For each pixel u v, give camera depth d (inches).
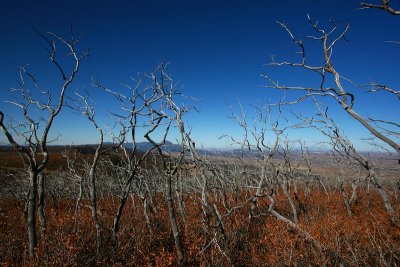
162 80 286.0
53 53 230.7
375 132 139.9
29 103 239.6
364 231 285.0
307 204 549.0
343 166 498.3
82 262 261.0
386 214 378.3
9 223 395.5
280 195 634.2
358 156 363.6
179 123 276.7
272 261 253.6
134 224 364.5
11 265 251.0
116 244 294.5
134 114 306.8
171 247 318.0
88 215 413.4
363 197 593.9
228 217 355.3
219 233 293.4
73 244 264.4
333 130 350.9
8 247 279.3
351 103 154.5
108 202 608.7
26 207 404.8
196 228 325.1
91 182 299.4
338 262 242.2
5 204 655.1
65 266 233.9
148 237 325.4
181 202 439.2
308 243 275.3
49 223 351.9
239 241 302.0
